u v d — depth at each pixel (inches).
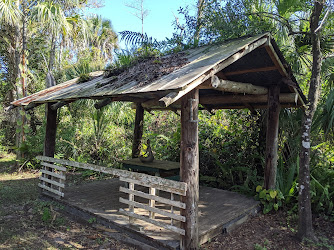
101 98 161.8
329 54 211.2
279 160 228.7
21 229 167.6
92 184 257.9
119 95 140.8
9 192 249.4
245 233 163.0
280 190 203.0
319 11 146.7
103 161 357.7
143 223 159.3
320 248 145.7
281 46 227.3
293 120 228.2
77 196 215.0
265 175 196.4
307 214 153.0
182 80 120.5
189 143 130.3
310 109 151.6
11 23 345.1
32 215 191.5
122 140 379.2
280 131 233.9
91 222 171.6
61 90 222.2
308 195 153.7
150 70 164.1
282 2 216.5
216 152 279.1
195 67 135.4
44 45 455.5
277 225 175.0
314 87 151.4
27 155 351.9
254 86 178.9
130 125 434.0
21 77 343.9
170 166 221.0
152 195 145.2
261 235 160.9
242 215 178.9
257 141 257.6
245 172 258.1
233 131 289.3
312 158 214.4
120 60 241.3
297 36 229.5
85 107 393.7
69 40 540.7
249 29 231.3
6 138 502.0
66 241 152.8
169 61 168.9
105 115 367.6
